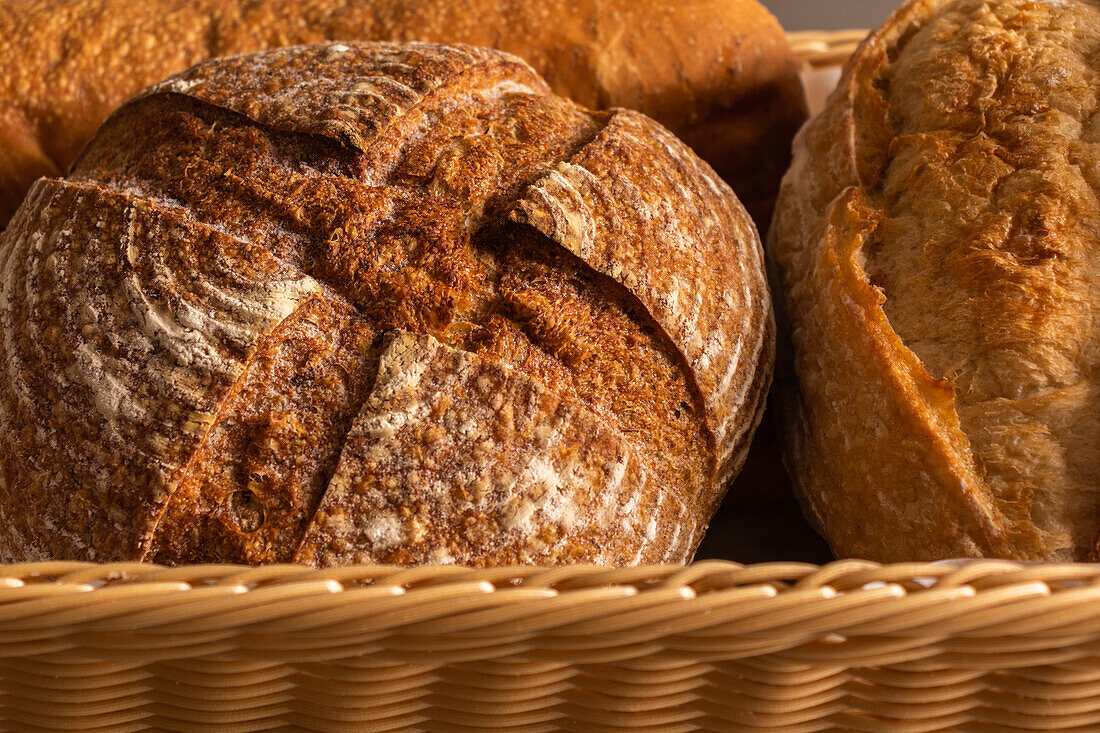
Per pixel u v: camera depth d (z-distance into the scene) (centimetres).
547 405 62
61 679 59
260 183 64
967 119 67
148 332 62
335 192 64
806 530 74
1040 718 60
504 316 63
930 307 66
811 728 60
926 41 70
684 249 66
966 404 65
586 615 58
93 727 60
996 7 69
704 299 65
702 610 58
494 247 64
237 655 59
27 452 62
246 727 60
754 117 78
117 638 58
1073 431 64
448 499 62
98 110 75
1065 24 68
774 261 72
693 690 60
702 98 77
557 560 62
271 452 62
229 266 62
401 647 58
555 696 60
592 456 63
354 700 60
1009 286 64
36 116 75
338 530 61
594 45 76
